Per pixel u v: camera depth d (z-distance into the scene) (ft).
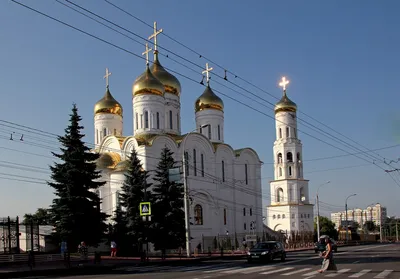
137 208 161.38
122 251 169.78
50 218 151.74
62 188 150.41
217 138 238.07
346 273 82.64
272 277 76.79
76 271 103.55
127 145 202.28
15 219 133.28
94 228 151.02
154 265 120.88
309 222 287.48
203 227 208.85
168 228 159.12
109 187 197.67
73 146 152.05
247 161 243.81
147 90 211.61
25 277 90.33
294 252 195.21
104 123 237.86
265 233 238.68
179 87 231.91
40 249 165.58
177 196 164.14
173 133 222.69
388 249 189.06
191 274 85.05
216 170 222.28
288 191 282.56
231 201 228.43
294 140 286.66
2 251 134.10
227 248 209.87
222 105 242.99
